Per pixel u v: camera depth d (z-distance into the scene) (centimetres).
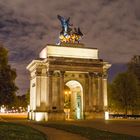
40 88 12912
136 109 15900
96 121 11294
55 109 12581
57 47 13300
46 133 6294
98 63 13375
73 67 13000
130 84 15712
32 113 13112
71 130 6881
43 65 13062
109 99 16238
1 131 5647
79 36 13925
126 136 5422
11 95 10956
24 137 4909
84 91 13250
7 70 11056
